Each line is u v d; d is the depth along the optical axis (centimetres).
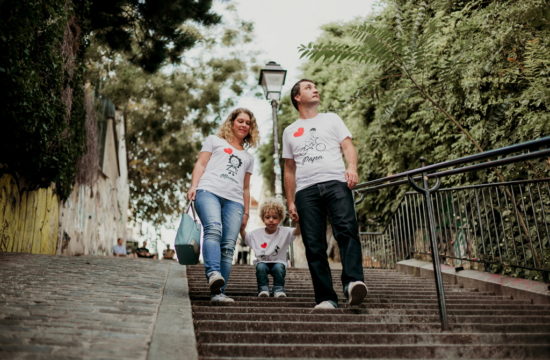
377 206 998
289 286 497
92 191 1422
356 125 1045
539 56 541
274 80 939
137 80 1786
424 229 616
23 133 682
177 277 467
